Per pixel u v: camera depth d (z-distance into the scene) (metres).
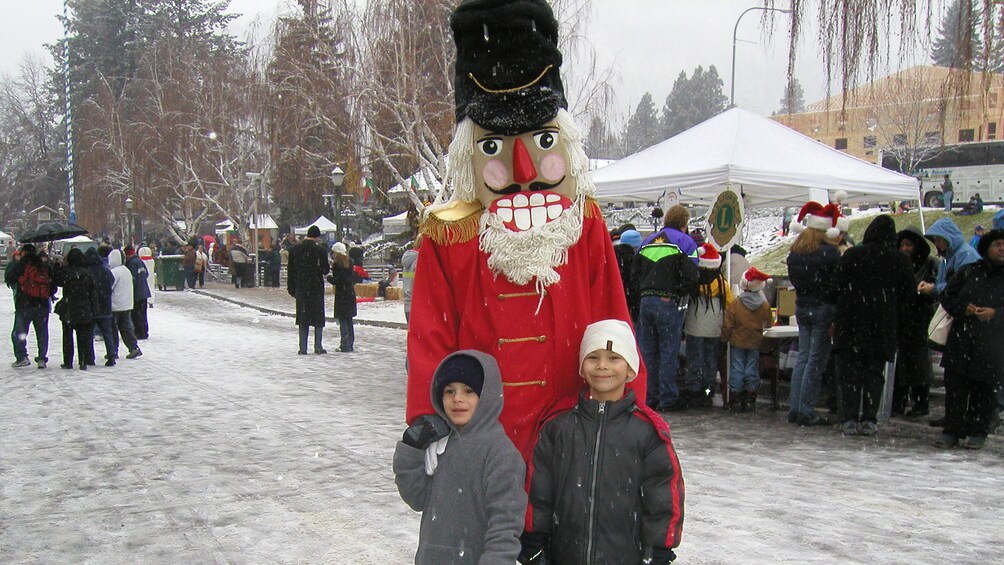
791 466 6.21
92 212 49.72
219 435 7.59
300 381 11.13
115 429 7.92
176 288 35.28
